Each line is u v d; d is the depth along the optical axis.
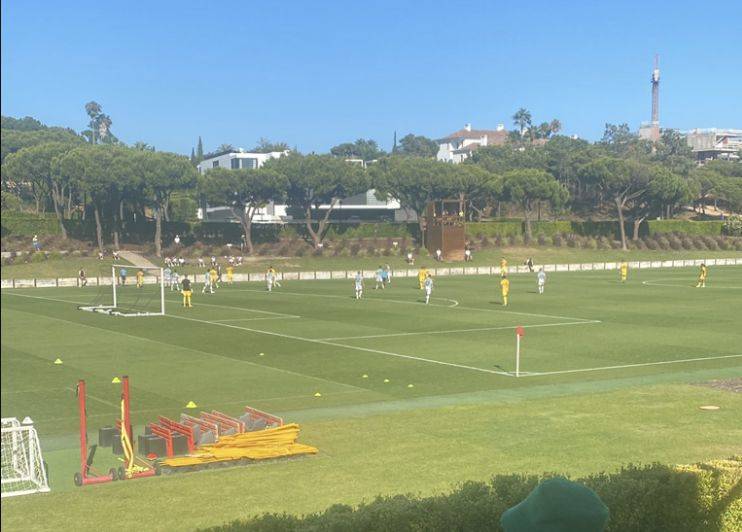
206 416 21.97
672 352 37.84
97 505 15.70
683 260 118.56
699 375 31.55
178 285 80.62
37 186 115.44
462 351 38.34
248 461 18.77
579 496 6.07
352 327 47.75
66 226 110.75
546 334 44.34
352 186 119.19
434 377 31.56
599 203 165.50
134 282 88.44
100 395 28.28
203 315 54.75
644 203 147.00
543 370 33.06
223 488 16.77
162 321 51.28
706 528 10.80
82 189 103.88
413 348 39.34
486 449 19.61
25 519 14.84
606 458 18.73
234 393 28.56
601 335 43.84
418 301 64.69
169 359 36.19
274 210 153.38
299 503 15.63
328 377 31.66
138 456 19.80
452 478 17.23
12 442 18.42
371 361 35.47
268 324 49.41
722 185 158.62
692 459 18.61
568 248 128.62
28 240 106.44
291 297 69.38
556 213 151.00
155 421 24.23
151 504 15.71
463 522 9.84
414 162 125.81
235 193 115.00
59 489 17.02
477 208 148.38
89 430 23.09
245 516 14.82
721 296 67.88
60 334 44.91
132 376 32.00
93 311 57.69
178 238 113.81
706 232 140.88
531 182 126.12
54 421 24.25
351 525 9.52
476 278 94.44
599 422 22.42
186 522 14.56
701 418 22.89
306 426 22.45
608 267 112.88
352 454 19.38
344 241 121.94
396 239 123.56
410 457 18.98
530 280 90.25
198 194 115.50
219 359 36.16
